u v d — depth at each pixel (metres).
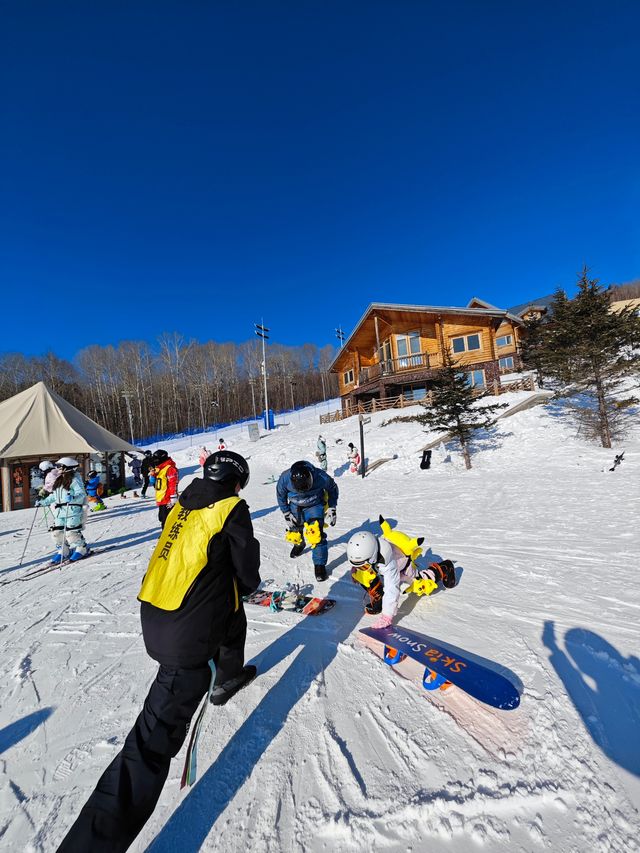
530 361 21.70
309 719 2.23
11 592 5.01
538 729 2.00
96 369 59.25
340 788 1.78
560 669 2.46
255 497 11.93
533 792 1.66
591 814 1.55
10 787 1.94
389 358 28.19
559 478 9.52
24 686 2.79
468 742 1.97
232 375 66.50
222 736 2.16
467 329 24.94
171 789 1.87
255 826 1.64
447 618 3.25
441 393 13.33
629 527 5.35
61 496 6.27
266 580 4.54
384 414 23.92
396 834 1.56
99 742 2.20
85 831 1.40
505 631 2.97
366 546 2.99
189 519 1.97
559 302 15.64
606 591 3.52
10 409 16.81
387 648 2.74
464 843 1.50
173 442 41.41
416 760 1.89
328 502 4.52
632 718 2.01
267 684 2.58
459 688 2.23
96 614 4.04
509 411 16.44
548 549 4.78
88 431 17.48
